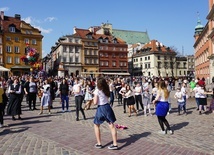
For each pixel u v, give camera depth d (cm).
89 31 8800
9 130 1018
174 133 952
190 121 1215
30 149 742
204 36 6122
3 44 6919
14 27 7131
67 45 8181
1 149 744
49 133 959
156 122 1202
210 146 768
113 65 9131
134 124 1152
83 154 691
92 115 1451
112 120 739
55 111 1634
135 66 11169
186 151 715
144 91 1436
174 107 1789
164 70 10281
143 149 738
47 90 1513
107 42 9100
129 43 12244
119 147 759
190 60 13650
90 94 1731
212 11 4516
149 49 10356
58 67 8238
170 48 10662
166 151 716
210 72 4997
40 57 7456
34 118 1340
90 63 8569
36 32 7475
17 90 1267
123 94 1558
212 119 1269
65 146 773
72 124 1156
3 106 1091
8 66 6981
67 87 1622
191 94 2625
